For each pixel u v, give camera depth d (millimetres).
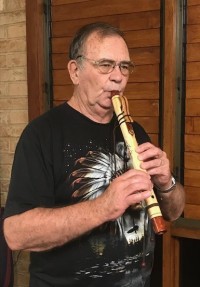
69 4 1835
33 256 1057
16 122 2021
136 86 1731
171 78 1635
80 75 1032
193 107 1629
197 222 1662
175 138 1679
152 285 1798
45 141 1008
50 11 1889
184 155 1668
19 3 1936
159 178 1012
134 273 1055
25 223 915
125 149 1087
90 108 1049
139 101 1732
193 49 1606
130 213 1041
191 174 1657
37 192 968
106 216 854
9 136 2051
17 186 962
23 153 983
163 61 1656
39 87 1918
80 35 1026
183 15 1613
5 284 1571
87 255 995
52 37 1896
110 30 995
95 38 985
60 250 995
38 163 980
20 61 1971
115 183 855
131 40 1721
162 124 1688
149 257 1104
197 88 1613
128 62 1000
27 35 1916
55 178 1016
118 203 833
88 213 871
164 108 1666
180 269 1781
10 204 958
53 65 1907
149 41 1686
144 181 838
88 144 1052
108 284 1019
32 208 942
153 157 945
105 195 866
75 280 1000
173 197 1107
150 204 870
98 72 984
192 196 1662
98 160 1048
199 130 1627
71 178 1015
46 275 1021
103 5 1763
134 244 1048
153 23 1669
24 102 1987
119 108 967
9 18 1971
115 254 1019
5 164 2072
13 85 2008
